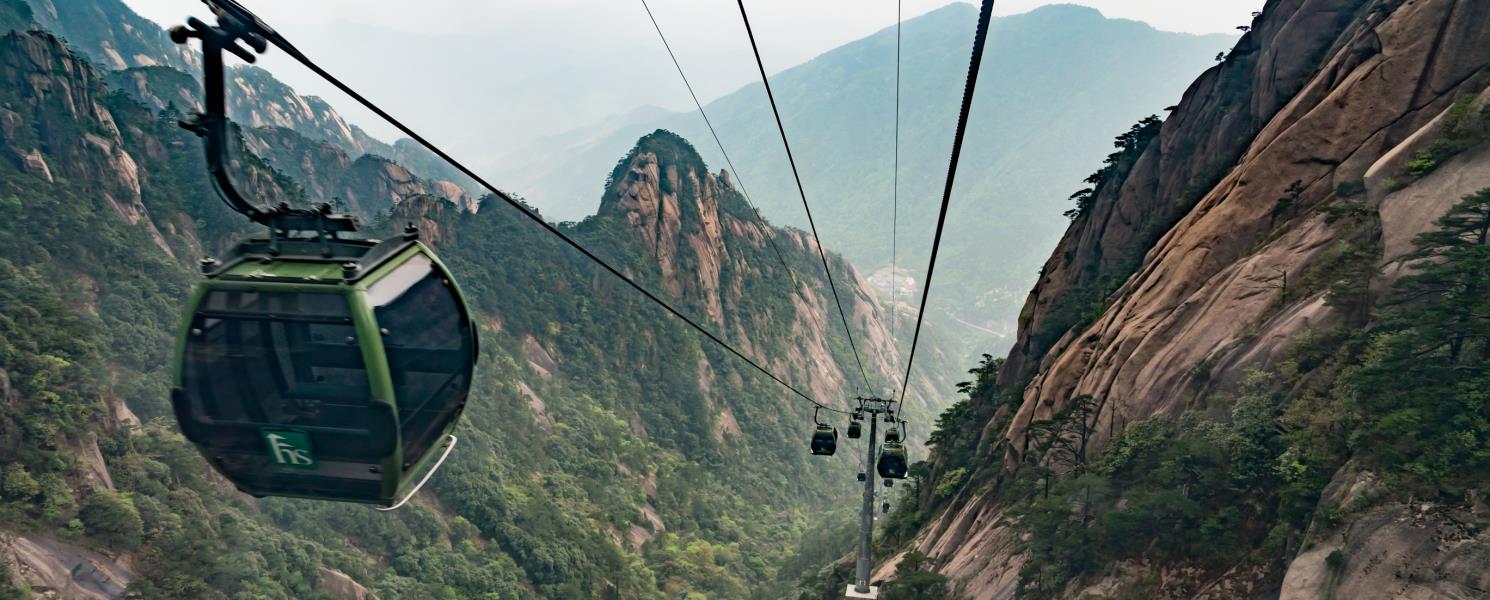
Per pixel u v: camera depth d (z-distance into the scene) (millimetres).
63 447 109312
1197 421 54312
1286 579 39406
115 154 196625
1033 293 116812
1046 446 70312
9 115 178250
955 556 74562
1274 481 47188
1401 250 49344
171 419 146250
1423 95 56938
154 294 178750
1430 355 41812
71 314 135250
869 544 39125
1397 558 35469
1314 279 54375
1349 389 44406
